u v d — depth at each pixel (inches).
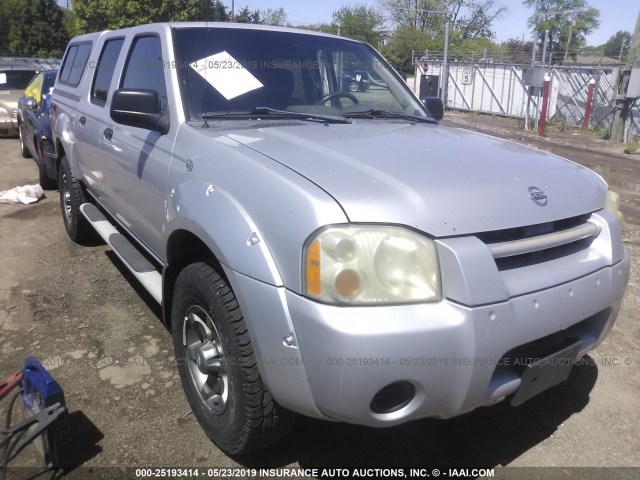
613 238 103.0
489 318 81.5
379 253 79.4
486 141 121.5
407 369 79.0
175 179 112.3
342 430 114.2
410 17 2108.8
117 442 109.3
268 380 87.1
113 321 156.1
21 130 390.9
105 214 184.4
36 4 1615.4
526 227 90.5
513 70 841.5
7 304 165.3
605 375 135.7
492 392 87.4
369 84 151.4
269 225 85.6
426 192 85.6
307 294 80.4
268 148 100.1
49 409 99.2
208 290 96.4
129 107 119.7
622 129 579.8
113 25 915.4
